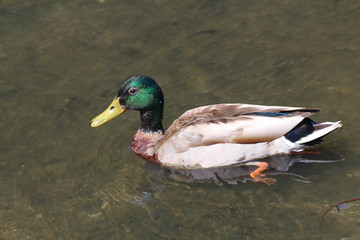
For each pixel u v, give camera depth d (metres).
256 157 12.55
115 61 16.05
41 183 12.27
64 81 15.45
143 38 16.89
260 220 10.96
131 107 13.10
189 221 11.07
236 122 12.41
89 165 12.84
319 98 14.24
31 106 14.62
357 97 14.12
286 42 16.23
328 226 10.59
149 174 12.58
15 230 11.06
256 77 15.14
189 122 12.87
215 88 14.91
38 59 16.31
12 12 18.38
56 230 11.02
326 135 13.20
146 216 11.26
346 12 17.14
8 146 13.36
